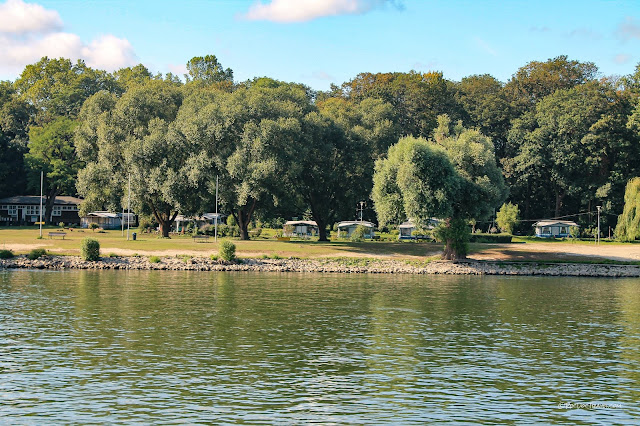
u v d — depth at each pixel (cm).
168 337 3956
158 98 10994
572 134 14075
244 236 10925
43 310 4825
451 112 15462
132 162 10050
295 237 12812
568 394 2925
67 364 3278
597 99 14038
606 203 13700
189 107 10306
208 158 9788
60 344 3706
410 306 5388
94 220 15212
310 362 3419
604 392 2962
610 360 3559
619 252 10062
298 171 9819
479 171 8781
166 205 10856
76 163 15600
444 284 7112
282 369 3269
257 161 9569
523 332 4328
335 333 4184
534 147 14075
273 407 2683
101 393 2822
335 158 11344
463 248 9062
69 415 2539
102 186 10738
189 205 10269
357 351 3691
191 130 9775
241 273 7975
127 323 4378
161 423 2473
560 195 14888
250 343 3838
